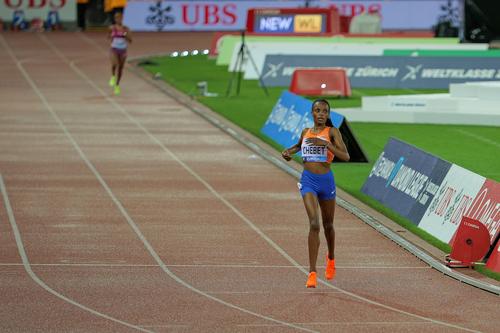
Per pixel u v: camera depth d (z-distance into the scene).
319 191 27.02
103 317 24.02
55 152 48.66
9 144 50.75
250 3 127.25
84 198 38.44
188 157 48.00
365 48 83.56
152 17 127.12
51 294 25.97
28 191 39.62
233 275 28.12
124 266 28.95
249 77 83.69
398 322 23.91
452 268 29.05
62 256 29.98
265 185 41.59
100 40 113.38
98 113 62.62
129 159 47.12
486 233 28.78
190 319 23.92
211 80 81.50
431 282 27.78
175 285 27.00
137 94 72.38
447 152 50.56
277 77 78.62
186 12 127.38
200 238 32.47
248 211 36.66
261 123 58.94
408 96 62.78
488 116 59.94
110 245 31.42
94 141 52.12
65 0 124.50
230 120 60.22
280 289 26.75
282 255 30.50
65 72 84.94
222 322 23.72
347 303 25.52
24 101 67.38
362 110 61.31
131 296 25.88
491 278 28.00
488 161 48.19
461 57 76.31
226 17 127.50
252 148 50.53
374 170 39.53
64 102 67.38
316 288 26.92
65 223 34.34
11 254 30.17
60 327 23.19
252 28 98.88
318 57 78.25
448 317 24.41
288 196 39.44
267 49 84.38
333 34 95.56
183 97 70.88
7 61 92.12
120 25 71.75
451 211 32.03
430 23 127.62
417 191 34.94
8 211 36.12
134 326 23.33
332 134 27.11
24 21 123.50
